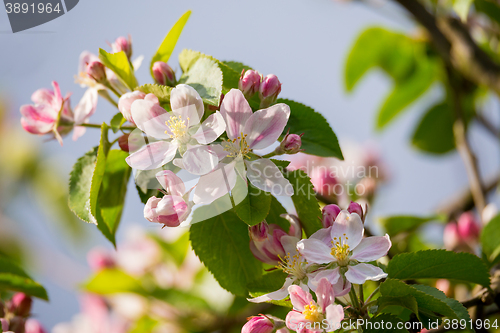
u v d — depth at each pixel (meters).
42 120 0.61
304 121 0.60
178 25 0.60
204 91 0.57
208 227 0.60
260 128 0.56
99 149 0.57
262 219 0.56
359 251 0.57
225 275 0.60
